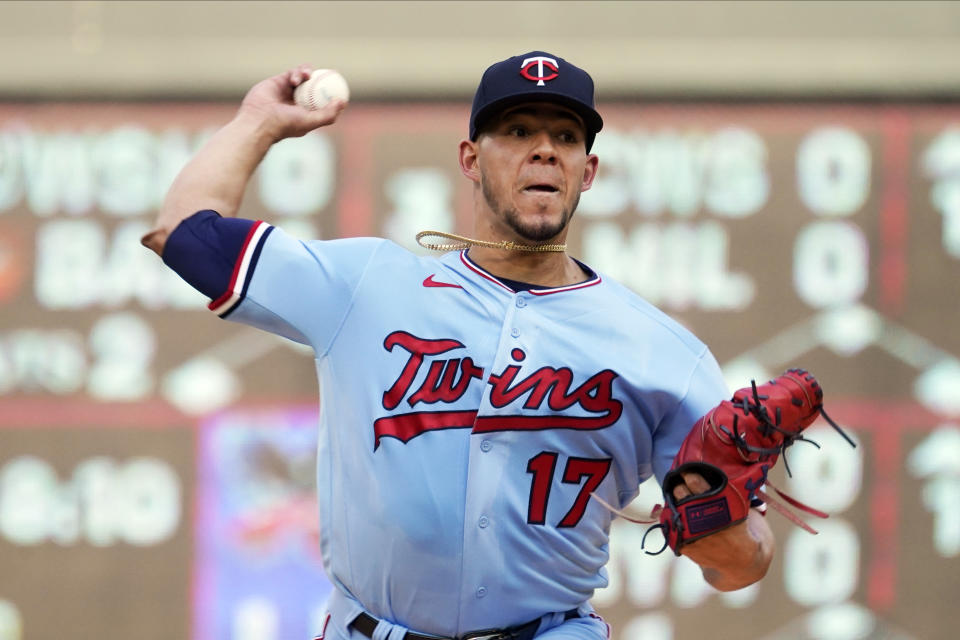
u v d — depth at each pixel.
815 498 21.42
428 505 8.16
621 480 8.79
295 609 20.73
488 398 8.23
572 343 8.48
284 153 21.59
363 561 8.46
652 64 22.16
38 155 21.50
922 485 21.44
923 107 22.12
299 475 20.92
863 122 22.09
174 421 20.95
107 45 21.86
